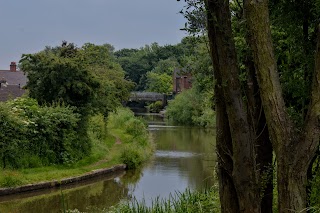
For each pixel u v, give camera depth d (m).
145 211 9.04
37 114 17.23
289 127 3.56
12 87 36.09
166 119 54.75
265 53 3.54
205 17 4.49
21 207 13.09
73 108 18.98
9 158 15.77
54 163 17.55
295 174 3.51
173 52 97.94
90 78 20.16
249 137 4.14
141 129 30.69
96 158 19.80
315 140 3.45
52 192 15.02
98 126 24.70
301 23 4.93
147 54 99.12
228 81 4.08
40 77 20.03
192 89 46.84
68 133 18.17
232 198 4.42
